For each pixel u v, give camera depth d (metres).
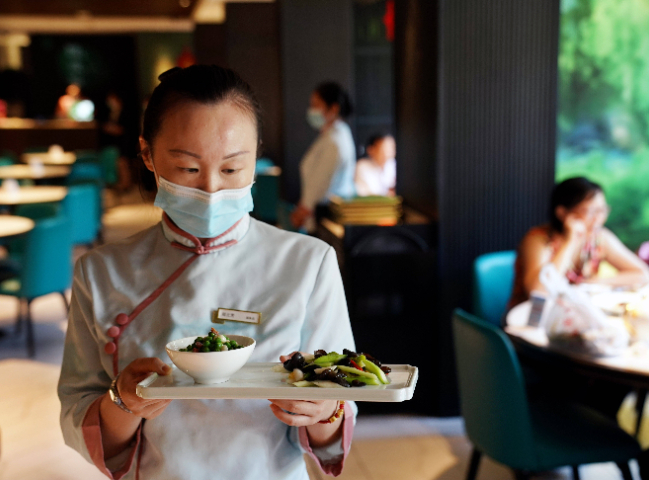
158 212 1.12
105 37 16.06
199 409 0.99
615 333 2.05
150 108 0.96
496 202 3.32
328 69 5.90
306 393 0.83
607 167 4.86
